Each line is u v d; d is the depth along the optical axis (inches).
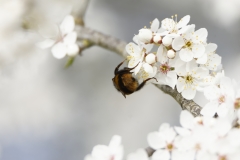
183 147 27.8
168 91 30.3
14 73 36.0
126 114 40.0
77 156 39.7
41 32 33.0
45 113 38.8
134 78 30.3
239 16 40.8
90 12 41.3
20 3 34.5
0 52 35.1
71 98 39.9
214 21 40.9
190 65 29.6
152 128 39.6
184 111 28.2
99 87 40.4
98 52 40.7
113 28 41.1
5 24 34.6
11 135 38.7
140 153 27.8
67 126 39.8
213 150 27.0
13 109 38.0
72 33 32.8
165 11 41.3
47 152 39.3
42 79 39.0
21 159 39.0
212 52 29.7
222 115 28.7
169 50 29.3
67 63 34.4
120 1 41.7
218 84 29.4
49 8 34.2
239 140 27.1
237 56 40.3
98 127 40.0
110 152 28.3
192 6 41.0
